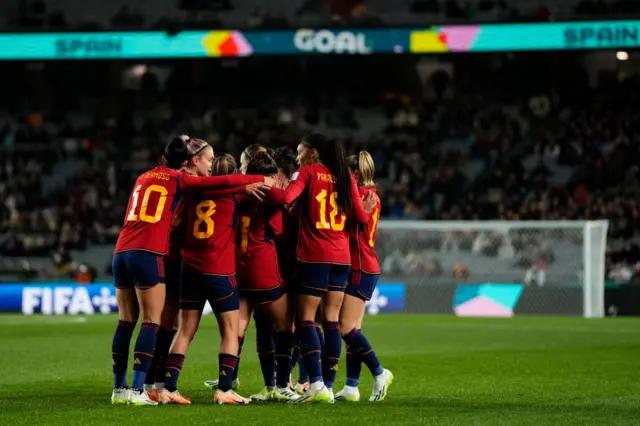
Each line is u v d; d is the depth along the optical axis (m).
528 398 30.52
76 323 71.00
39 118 117.50
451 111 115.81
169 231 28.11
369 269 30.12
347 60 116.62
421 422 24.38
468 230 87.69
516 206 104.38
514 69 115.06
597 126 112.25
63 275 88.75
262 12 118.81
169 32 99.06
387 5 118.88
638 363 43.72
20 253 100.44
